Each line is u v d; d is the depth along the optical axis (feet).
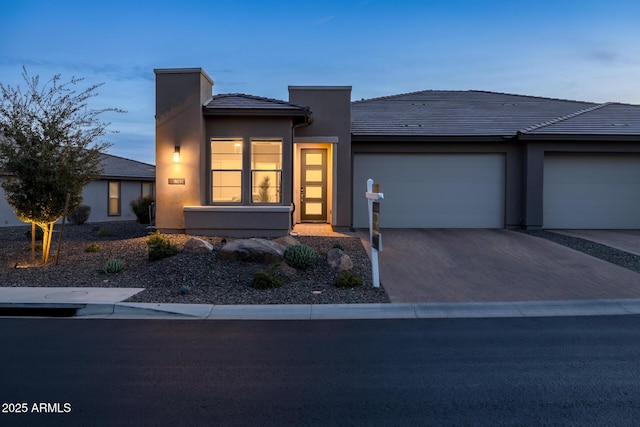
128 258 42.19
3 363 20.65
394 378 18.97
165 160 51.01
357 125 63.21
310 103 56.95
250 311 30.09
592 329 26.48
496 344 23.61
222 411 15.94
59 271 39.22
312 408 16.19
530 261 42.98
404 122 64.85
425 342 23.98
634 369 19.98
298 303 31.53
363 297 32.91
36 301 30.91
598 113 67.56
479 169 60.59
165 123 50.83
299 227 57.36
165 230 51.26
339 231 55.67
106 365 20.40
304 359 21.29
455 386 18.13
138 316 29.58
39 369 19.89
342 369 20.03
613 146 59.31
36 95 41.24
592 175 60.75
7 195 42.93
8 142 41.50
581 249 47.34
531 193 58.95
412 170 60.49
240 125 52.60
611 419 15.37
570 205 60.80
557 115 67.87
